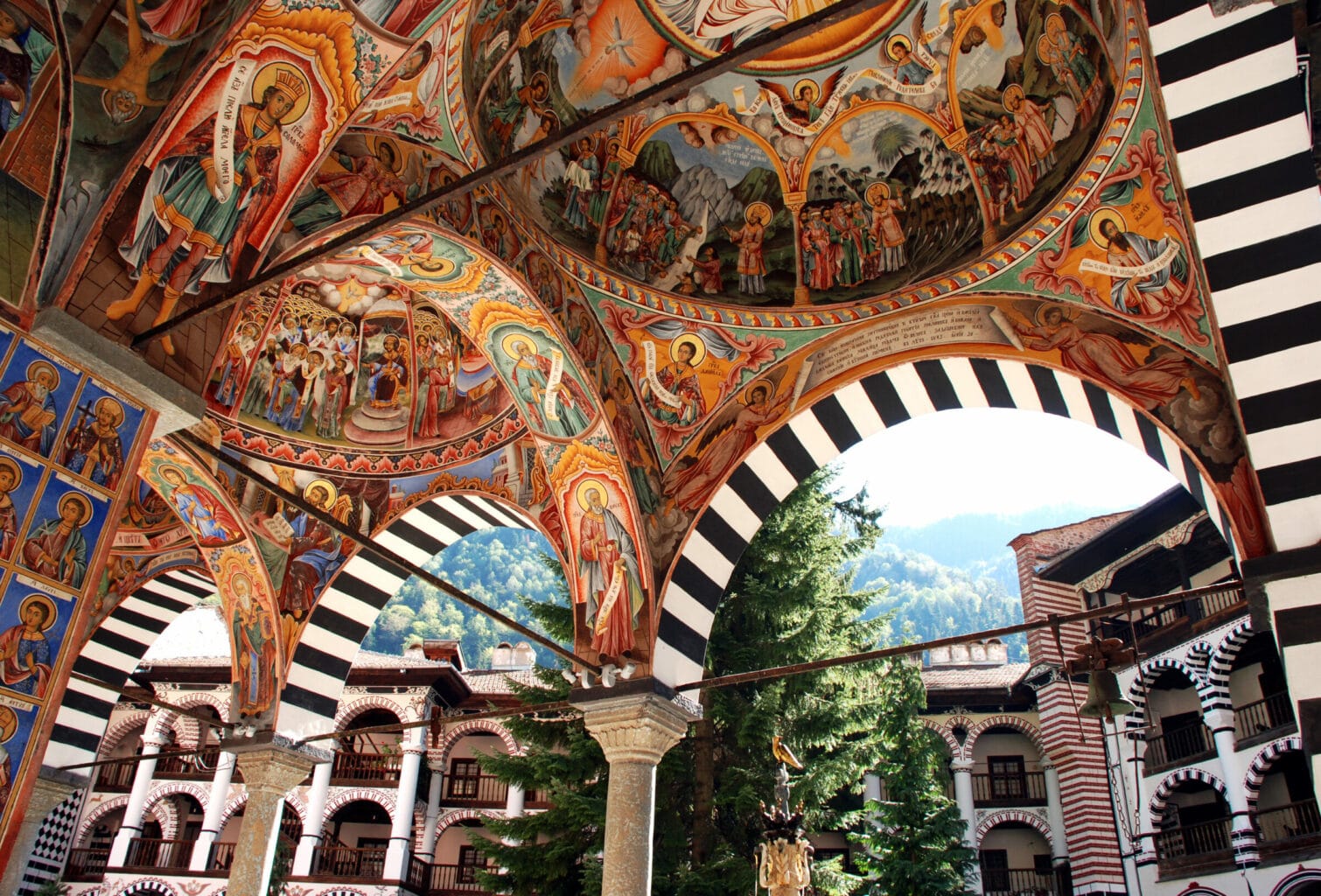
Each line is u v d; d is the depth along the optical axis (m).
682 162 10.14
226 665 27.27
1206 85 6.67
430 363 11.74
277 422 11.22
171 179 5.54
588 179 9.74
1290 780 20.05
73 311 5.07
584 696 9.42
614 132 9.77
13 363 4.83
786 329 9.93
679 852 13.86
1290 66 6.52
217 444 10.79
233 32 5.50
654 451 10.03
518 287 8.84
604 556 9.85
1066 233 8.61
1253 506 7.45
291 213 7.16
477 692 28.11
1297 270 6.47
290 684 11.21
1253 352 6.52
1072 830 21.83
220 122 5.66
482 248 8.43
